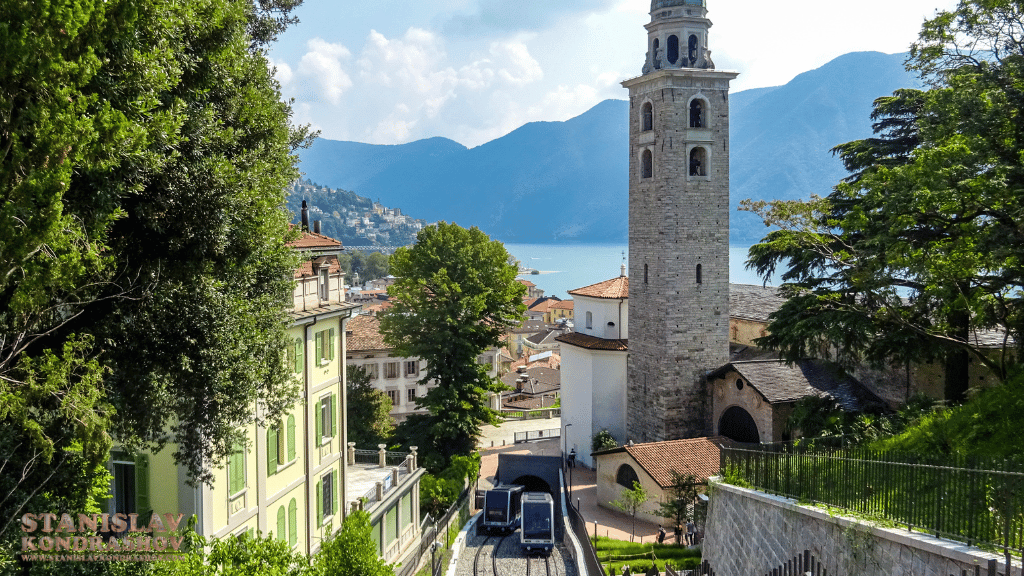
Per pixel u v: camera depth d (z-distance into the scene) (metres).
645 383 65.69
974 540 15.03
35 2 14.01
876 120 46.16
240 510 28.39
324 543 23.86
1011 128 26.52
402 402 88.19
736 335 69.75
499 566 43.12
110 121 15.47
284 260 24.20
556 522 53.69
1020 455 19.58
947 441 23.38
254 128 24.09
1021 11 28.09
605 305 72.19
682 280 63.62
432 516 50.50
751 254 46.59
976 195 25.44
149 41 18.44
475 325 61.91
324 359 36.41
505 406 105.69
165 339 20.97
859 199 42.25
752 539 24.41
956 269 25.47
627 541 47.38
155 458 26.08
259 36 31.56
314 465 35.19
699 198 63.56
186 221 20.31
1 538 16.28
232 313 21.61
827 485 20.47
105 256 18.02
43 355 17.19
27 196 14.34
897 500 17.48
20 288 15.18
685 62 62.81
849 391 53.59
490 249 64.62
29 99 14.82
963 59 30.12
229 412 22.33
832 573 18.95
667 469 53.75
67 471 18.36
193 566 18.36
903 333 34.22
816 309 39.22
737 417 60.88
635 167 66.31
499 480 64.62
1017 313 28.66
